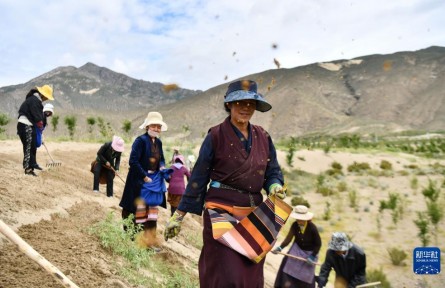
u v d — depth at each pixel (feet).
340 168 103.55
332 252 21.67
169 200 29.73
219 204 10.05
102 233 16.63
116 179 40.98
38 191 21.57
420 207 61.67
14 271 11.65
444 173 97.35
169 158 59.26
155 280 15.51
